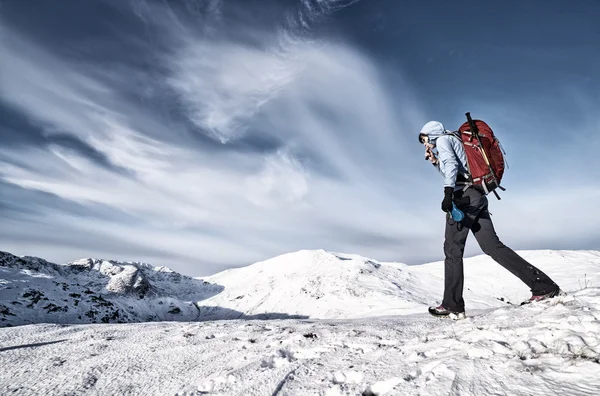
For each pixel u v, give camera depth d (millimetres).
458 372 1906
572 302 2840
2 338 6105
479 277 115812
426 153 3670
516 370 1794
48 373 3738
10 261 140750
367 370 2377
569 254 118000
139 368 3594
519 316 2904
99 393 2975
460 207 3389
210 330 5363
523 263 3305
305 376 2506
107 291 136625
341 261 170250
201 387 2740
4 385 3459
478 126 3430
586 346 1884
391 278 137500
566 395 1455
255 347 3850
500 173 3318
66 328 6859
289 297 136000
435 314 3801
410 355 2490
